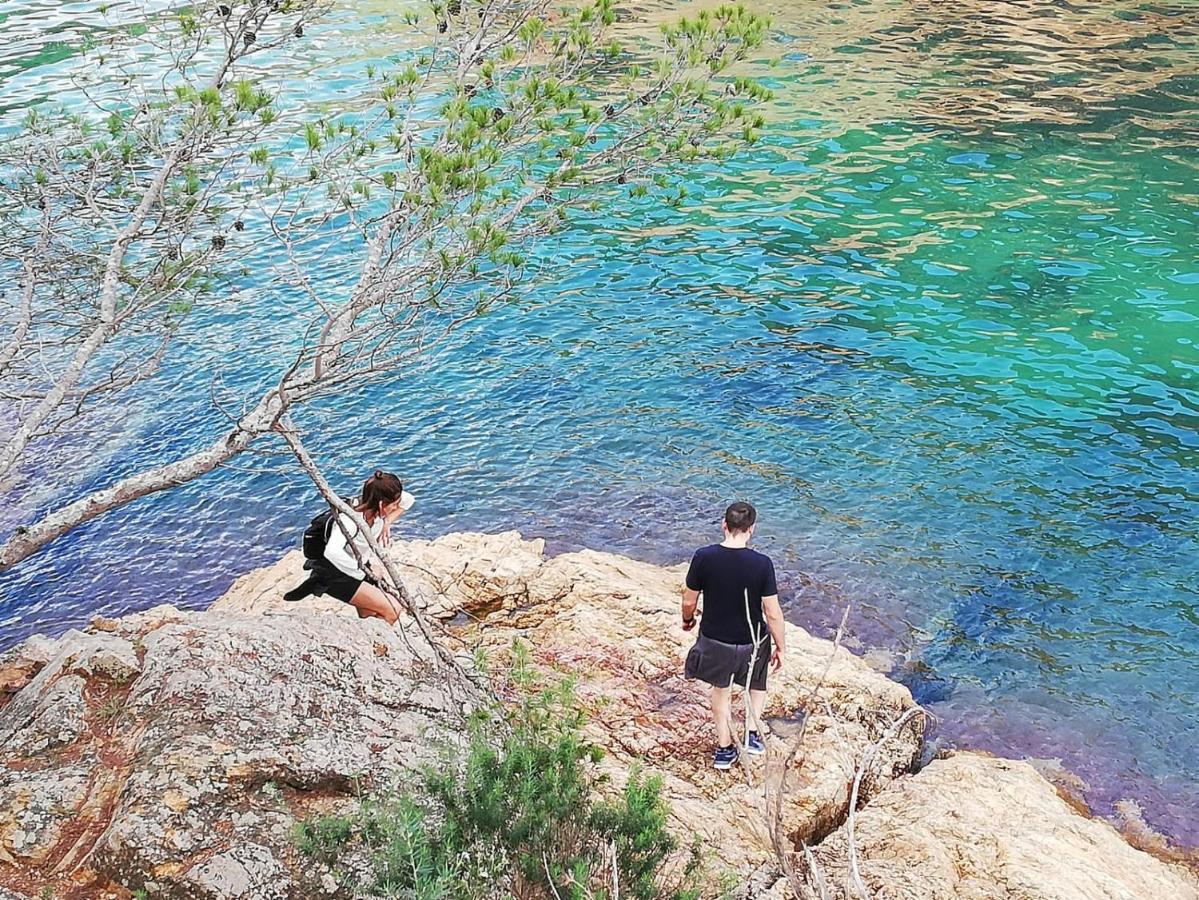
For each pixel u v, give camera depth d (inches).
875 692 384.8
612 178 344.2
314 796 260.1
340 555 352.5
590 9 346.6
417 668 321.1
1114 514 498.0
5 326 435.2
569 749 246.5
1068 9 1354.6
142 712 280.1
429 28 1219.2
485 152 306.0
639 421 585.3
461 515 518.9
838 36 1273.4
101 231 424.2
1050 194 845.8
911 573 466.6
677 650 395.5
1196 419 567.8
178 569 498.3
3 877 235.5
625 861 227.3
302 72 1051.3
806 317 685.9
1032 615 442.0
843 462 544.4
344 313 304.5
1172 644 424.2
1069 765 372.5
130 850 232.8
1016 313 680.4
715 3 1371.8
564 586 441.4
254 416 306.0
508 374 632.4
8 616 469.4
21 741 275.0
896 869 299.0
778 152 947.3
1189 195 832.9
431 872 217.2
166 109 356.5
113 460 564.4
